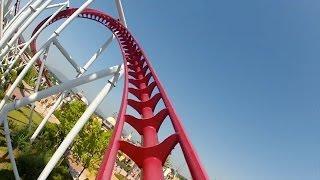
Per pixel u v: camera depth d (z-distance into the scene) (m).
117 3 47.44
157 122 13.81
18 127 55.72
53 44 51.16
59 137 65.06
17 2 58.50
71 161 76.44
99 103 34.56
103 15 50.09
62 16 53.19
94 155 65.62
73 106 66.62
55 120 93.75
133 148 10.33
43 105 97.06
